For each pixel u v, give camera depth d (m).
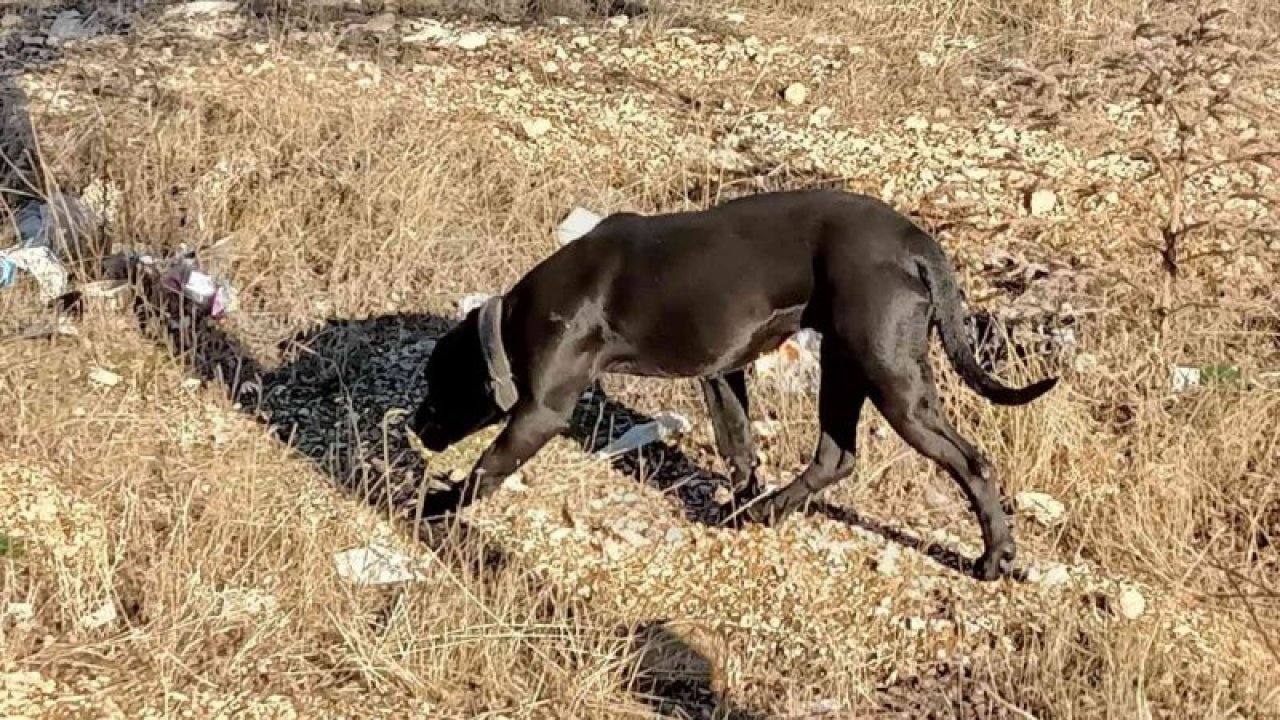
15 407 6.23
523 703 5.66
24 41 7.70
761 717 5.71
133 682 5.62
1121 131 7.25
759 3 8.21
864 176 7.28
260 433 6.33
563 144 7.35
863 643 5.88
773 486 6.24
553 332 5.95
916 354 5.84
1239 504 6.21
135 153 7.07
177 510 6.01
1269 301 6.64
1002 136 7.46
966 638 5.88
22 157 7.09
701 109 7.58
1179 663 5.82
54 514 5.91
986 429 6.31
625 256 5.95
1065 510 6.18
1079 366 6.47
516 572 5.94
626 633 5.88
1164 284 6.56
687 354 5.94
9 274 6.64
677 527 6.13
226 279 6.74
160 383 6.45
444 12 8.05
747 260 5.89
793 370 6.50
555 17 8.08
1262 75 7.20
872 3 8.15
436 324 6.71
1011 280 6.80
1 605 5.69
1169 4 7.84
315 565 5.88
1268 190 7.06
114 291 6.66
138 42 7.70
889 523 6.15
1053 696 5.73
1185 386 6.45
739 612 5.94
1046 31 7.89
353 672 5.70
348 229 6.91
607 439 6.39
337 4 8.03
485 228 6.97
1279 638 5.91
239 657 5.69
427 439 6.16
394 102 7.39
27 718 5.52
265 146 7.08
